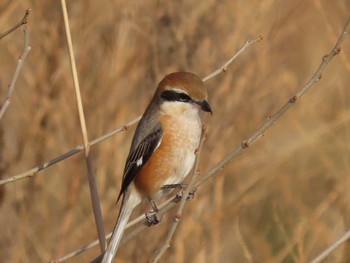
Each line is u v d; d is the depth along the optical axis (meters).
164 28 15.15
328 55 8.81
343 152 15.17
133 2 15.18
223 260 14.27
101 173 14.53
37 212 14.62
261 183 14.90
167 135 10.95
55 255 14.43
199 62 15.00
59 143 14.74
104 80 14.85
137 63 15.00
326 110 15.86
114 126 14.71
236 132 14.83
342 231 13.81
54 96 14.85
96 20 15.09
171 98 10.99
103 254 9.34
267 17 15.41
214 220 14.24
